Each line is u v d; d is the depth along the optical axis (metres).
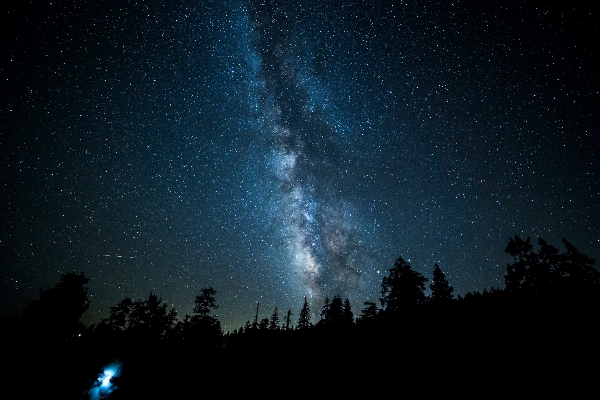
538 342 13.61
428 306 24.77
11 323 18.95
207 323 28.34
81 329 22.66
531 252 23.00
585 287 19.77
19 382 15.06
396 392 12.61
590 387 10.00
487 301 21.30
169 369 21.89
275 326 38.97
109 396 16.28
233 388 18.34
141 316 28.81
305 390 15.62
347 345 21.53
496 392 10.77
